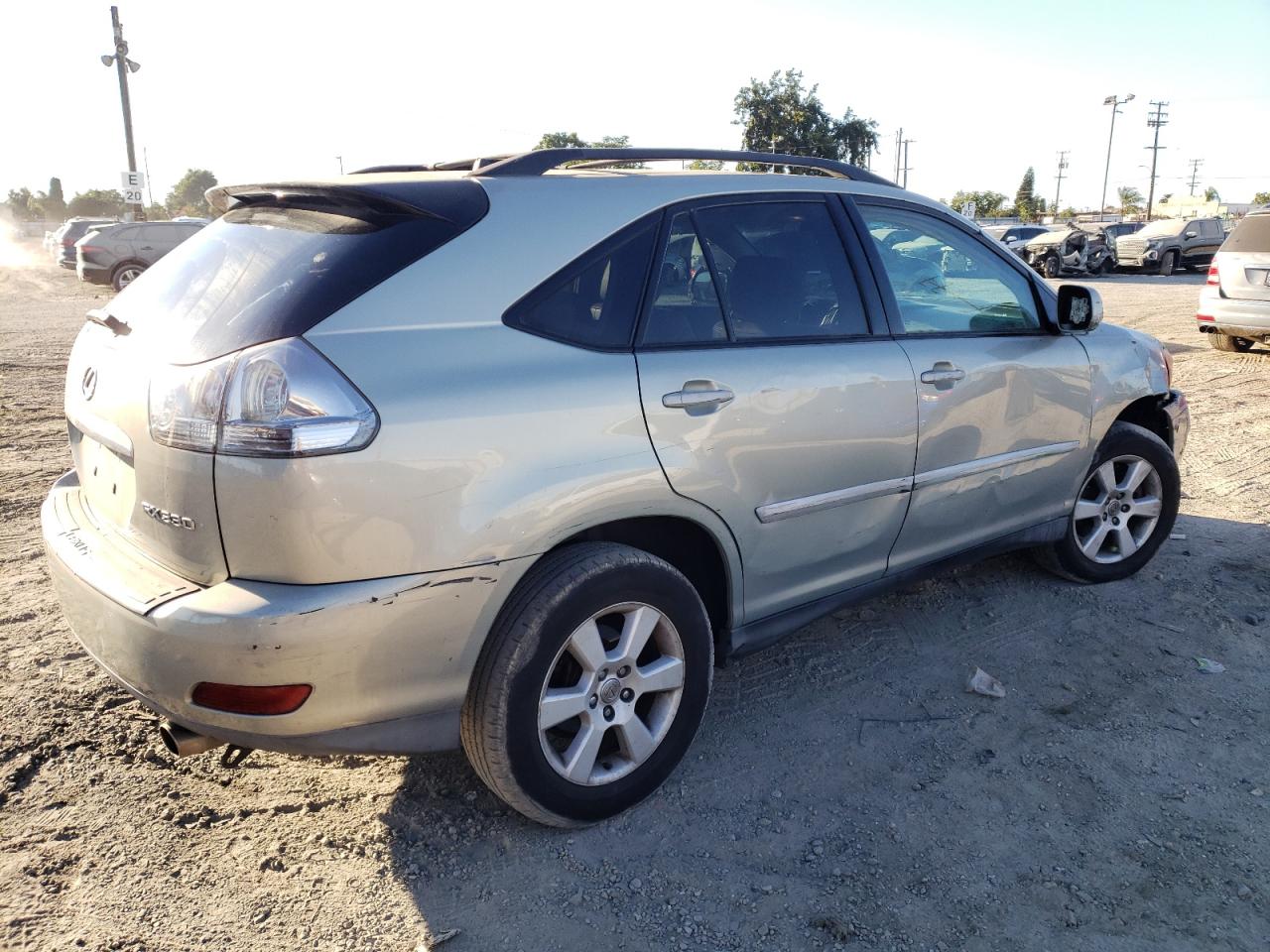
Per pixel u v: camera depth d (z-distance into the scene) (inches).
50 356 462.3
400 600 90.4
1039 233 1248.8
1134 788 119.9
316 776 121.0
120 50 1323.8
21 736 125.1
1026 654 154.5
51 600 167.5
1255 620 165.3
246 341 89.3
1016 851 108.5
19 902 97.1
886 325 135.0
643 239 112.0
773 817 114.3
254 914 97.4
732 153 128.6
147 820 110.8
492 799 116.8
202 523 89.4
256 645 85.7
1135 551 181.5
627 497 104.5
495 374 96.3
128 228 869.8
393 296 94.0
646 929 96.8
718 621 124.9
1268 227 430.0
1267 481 247.8
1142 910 99.6
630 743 111.0
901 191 145.6
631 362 106.5
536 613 99.5
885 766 124.6
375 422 87.9
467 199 102.4
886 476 132.8
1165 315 642.2
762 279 122.9
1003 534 157.8
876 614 168.7
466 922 97.5
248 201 117.6
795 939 95.7
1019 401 150.7
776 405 117.3
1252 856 107.7
